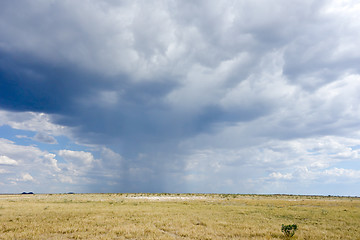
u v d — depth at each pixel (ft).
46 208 95.20
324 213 94.43
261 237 50.65
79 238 47.67
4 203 123.24
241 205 138.31
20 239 46.55
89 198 180.04
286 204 147.54
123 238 47.55
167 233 54.19
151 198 193.47
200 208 109.81
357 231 59.67
